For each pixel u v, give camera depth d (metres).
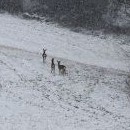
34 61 158.25
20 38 192.88
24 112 111.06
